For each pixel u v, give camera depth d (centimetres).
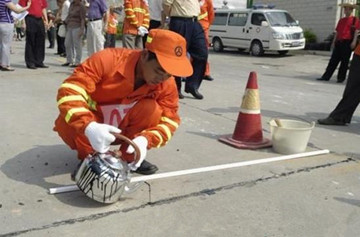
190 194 298
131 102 295
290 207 289
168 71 247
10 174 314
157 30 262
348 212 287
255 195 304
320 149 416
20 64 904
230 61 1458
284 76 1060
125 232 247
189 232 251
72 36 882
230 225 262
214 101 620
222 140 421
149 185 307
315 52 1769
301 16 1936
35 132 418
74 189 292
